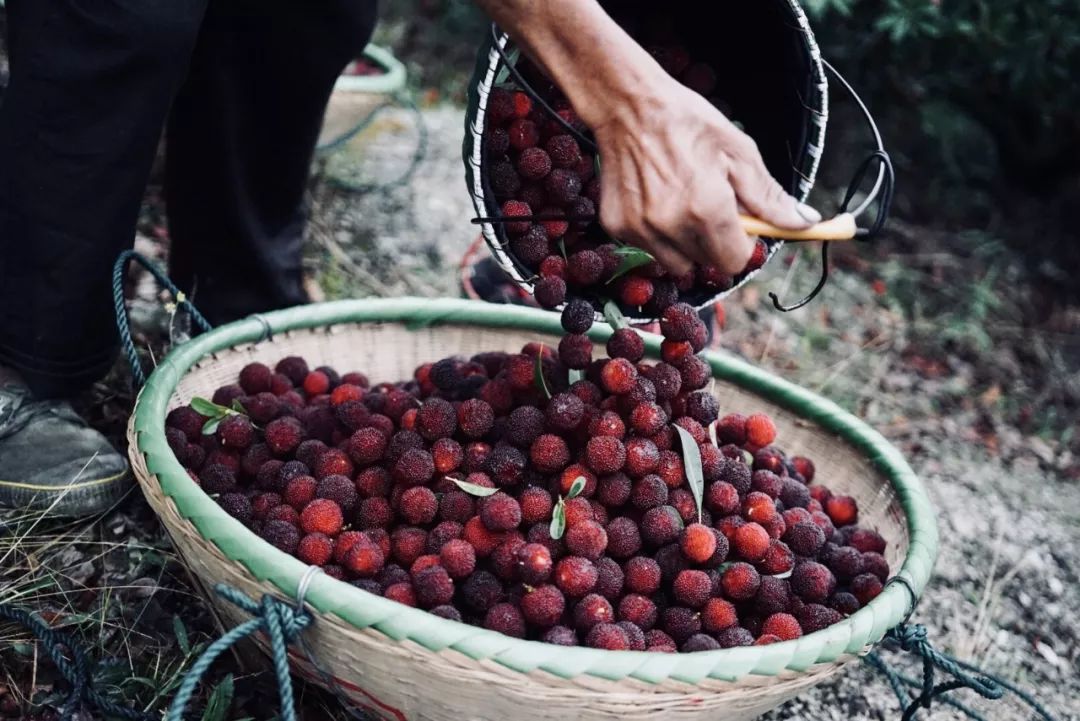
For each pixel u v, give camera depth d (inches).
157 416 37.7
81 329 42.1
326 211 70.8
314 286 62.0
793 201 33.0
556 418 37.3
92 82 38.5
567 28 31.4
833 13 81.1
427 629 30.9
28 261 40.7
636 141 31.6
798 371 67.7
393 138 84.6
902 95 85.9
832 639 33.0
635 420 37.4
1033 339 77.9
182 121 46.2
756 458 42.5
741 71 41.3
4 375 43.0
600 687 30.8
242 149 47.1
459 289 66.4
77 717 36.0
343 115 65.5
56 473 42.0
